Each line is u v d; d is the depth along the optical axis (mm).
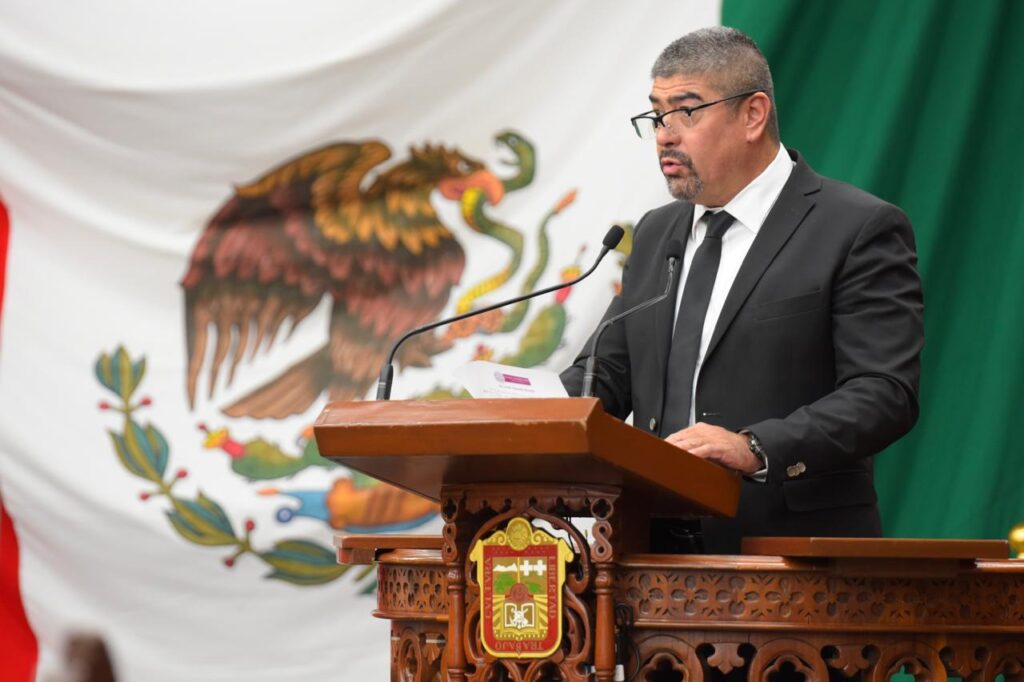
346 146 13727
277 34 13797
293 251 13727
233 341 13664
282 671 13086
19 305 13703
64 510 13312
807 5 13023
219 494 13289
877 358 7840
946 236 12742
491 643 6066
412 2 13711
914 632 6195
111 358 13625
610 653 5906
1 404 13516
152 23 13898
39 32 13930
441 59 13602
